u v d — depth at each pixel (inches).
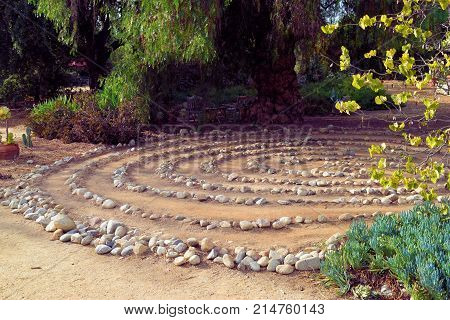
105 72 692.7
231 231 225.1
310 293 168.6
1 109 386.0
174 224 235.5
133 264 194.4
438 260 159.3
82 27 656.4
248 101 658.8
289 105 574.6
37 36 653.3
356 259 173.2
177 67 560.7
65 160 380.5
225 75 629.3
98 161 377.4
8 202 273.0
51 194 287.3
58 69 731.4
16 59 692.1
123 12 528.7
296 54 578.2
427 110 156.6
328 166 358.6
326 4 518.3
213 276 183.2
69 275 184.2
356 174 327.3
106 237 216.4
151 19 444.5
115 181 306.8
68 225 229.0
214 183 310.5
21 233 228.4
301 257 190.5
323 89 712.4
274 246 206.7
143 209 256.7
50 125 472.7
